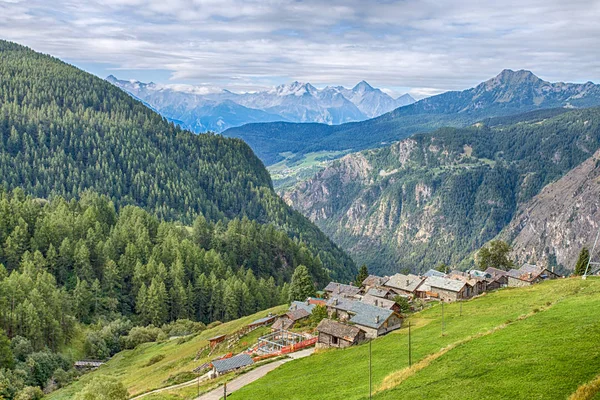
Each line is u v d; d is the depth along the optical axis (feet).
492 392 193.06
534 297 390.21
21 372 439.22
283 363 344.90
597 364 194.08
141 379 424.87
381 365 277.64
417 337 327.88
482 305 404.77
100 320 611.88
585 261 581.94
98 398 280.31
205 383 333.42
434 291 516.73
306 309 497.05
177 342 548.31
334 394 246.47
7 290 526.57
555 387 183.73
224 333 524.93
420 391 212.64
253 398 270.05
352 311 400.06
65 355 515.09
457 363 234.38
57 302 553.64
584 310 274.98
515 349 231.71
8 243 655.76
